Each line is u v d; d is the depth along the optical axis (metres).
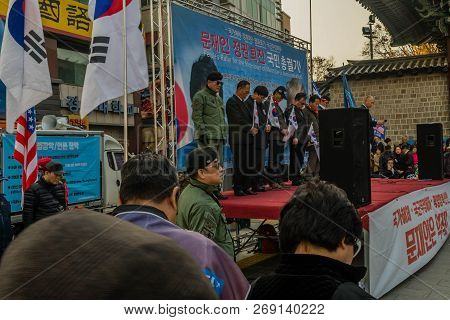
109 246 0.56
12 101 4.02
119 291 0.54
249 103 5.23
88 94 4.30
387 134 11.92
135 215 1.44
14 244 0.58
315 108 6.74
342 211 1.28
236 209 4.21
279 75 8.99
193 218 2.58
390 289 4.27
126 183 1.55
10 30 4.01
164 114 6.07
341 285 1.12
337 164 3.87
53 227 0.59
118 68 4.38
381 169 10.21
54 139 7.26
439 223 6.13
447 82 11.23
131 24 4.48
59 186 4.66
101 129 12.42
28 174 4.38
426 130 7.12
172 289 0.56
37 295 0.53
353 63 12.67
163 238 0.61
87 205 7.98
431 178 7.10
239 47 7.85
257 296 1.15
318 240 1.24
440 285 4.52
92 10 4.39
